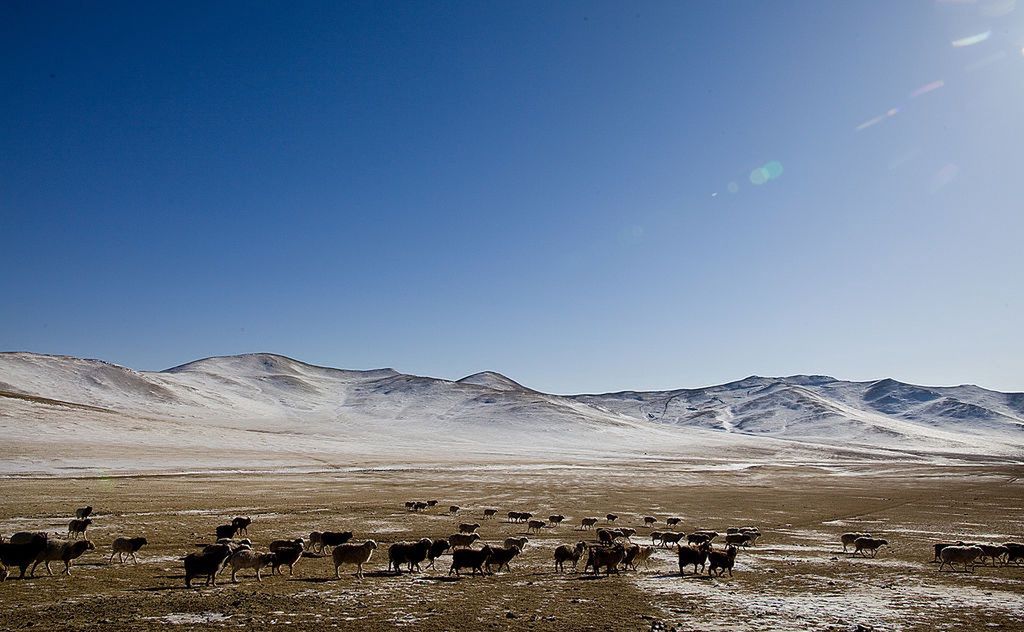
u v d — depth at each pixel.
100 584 19.81
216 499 47.28
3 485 52.22
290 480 67.62
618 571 24.44
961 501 57.44
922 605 18.36
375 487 63.28
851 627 15.93
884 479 89.44
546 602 18.30
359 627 15.38
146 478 64.00
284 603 17.64
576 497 59.06
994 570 24.88
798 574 23.67
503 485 70.12
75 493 48.19
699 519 45.03
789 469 111.12
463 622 15.96
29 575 20.94
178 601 17.64
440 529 36.44
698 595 19.53
